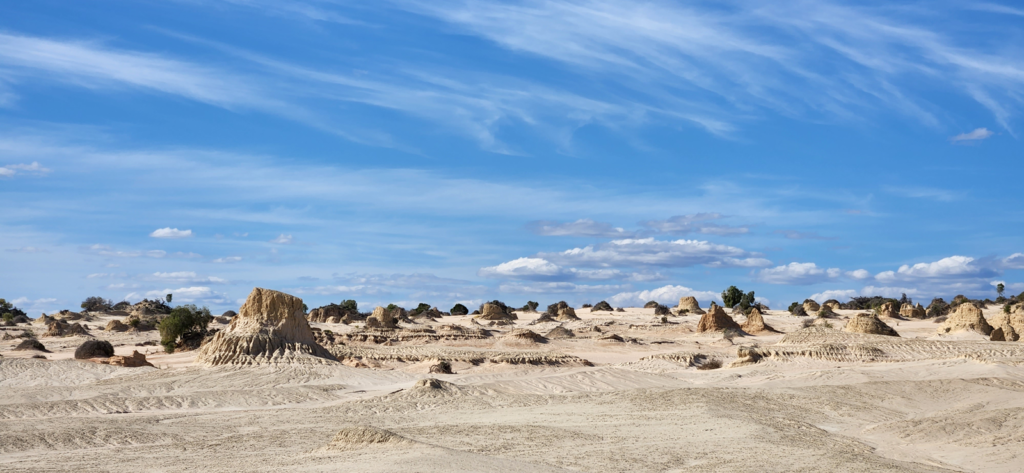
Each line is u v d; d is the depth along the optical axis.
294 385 58.00
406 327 126.94
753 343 102.31
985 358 65.38
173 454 31.19
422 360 75.88
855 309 170.50
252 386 57.72
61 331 119.69
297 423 40.84
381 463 24.55
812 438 34.97
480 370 73.25
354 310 166.88
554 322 135.00
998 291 165.75
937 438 35.31
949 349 75.06
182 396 49.91
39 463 29.12
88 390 54.25
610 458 29.16
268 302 70.38
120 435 35.81
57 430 36.03
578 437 34.22
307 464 26.12
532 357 76.00
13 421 39.50
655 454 30.16
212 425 40.16
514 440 33.41
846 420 43.00
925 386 53.03
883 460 29.44
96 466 28.22
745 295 162.50
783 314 149.88
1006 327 84.81
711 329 116.88
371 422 40.69
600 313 161.00
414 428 37.38
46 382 59.59
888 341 79.81
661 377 63.16
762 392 49.78
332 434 35.91
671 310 159.50
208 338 88.75
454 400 48.97
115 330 127.50
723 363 76.44
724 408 42.94
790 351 74.25
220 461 28.78
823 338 83.19
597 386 57.59
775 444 32.16
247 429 39.06
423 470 23.00
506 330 121.38
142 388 55.44
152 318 145.12
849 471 26.77
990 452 31.27
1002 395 49.19
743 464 27.97
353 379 61.19
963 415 39.41
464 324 134.12
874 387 52.19
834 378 58.97
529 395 51.06
